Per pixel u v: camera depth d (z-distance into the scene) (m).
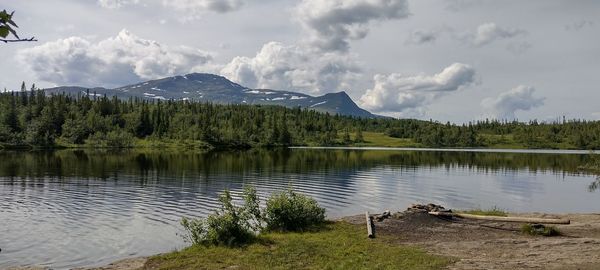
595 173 85.56
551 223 30.09
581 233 28.11
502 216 33.41
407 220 31.38
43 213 39.62
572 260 20.11
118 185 58.97
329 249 23.34
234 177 70.12
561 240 25.44
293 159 118.81
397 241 26.00
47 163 95.69
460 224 31.38
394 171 85.81
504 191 59.38
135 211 40.69
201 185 59.66
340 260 21.22
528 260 20.59
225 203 26.64
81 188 55.78
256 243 24.59
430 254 22.45
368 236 26.86
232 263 20.98
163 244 29.30
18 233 32.12
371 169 89.50
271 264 20.67
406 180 70.44
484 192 58.06
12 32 6.03
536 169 94.56
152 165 92.81
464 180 72.00
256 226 30.45
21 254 26.98
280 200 30.80
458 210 40.19
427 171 87.31
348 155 143.88
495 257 21.66
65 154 132.25
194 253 22.97
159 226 34.53
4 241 29.92
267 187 58.31
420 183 66.69
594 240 24.84
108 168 84.56
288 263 20.84
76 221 36.31
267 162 105.81
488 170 91.25
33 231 32.75
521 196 55.12
